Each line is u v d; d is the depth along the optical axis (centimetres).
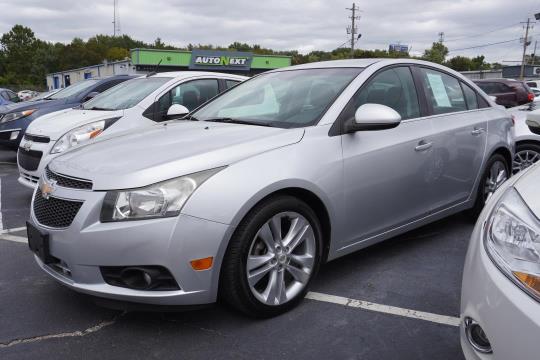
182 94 642
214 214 262
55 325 296
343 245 334
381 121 315
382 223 358
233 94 423
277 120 343
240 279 276
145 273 258
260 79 430
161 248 255
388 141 353
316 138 315
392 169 353
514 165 635
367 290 340
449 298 329
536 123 297
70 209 275
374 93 364
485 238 201
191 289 263
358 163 329
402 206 369
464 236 447
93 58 10481
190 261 259
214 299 271
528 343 169
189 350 269
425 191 387
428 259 395
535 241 180
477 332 195
